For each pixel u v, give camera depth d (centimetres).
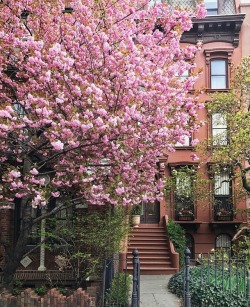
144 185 1075
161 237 1988
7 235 1357
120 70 935
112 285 1064
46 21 1019
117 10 1048
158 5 1068
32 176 943
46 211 1215
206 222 2161
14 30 1020
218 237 2164
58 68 908
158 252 1856
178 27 1063
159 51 1027
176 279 1296
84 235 1175
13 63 1012
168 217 2167
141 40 1040
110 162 1026
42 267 1297
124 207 1281
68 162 982
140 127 957
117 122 891
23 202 1020
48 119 873
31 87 938
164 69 995
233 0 2394
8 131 916
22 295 792
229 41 2283
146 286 1390
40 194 927
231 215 2130
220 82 2261
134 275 905
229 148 1638
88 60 973
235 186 1956
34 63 916
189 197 2027
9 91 1034
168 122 980
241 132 1555
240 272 1038
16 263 988
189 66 1084
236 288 974
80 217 1242
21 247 994
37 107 880
